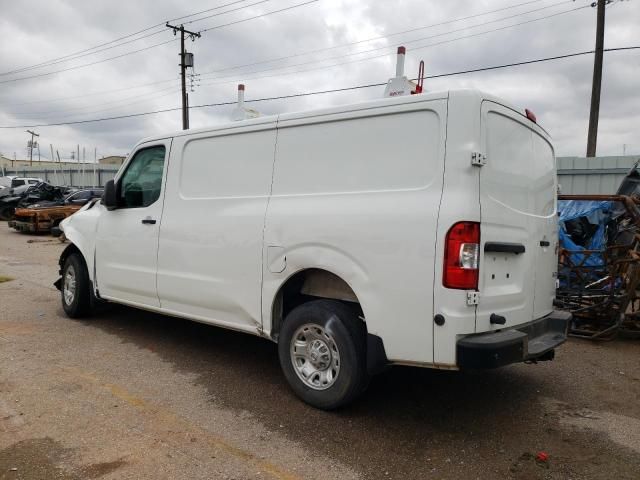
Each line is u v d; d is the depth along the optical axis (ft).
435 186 11.12
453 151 10.97
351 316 12.58
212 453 10.88
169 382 14.88
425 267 10.93
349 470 10.38
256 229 14.08
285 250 13.37
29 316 22.22
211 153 15.79
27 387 14.14
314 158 13.21
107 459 10.50
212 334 19.90
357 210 12.05
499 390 14.94
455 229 10.65
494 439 11.88
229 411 13.00
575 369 16.99
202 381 15.02
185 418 12.53
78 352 17.42
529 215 13.25
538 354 12.20
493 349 10.52
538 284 13.78
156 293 17.31
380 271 11.56
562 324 13.98
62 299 22.35
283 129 13.94
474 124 10.97
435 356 10.90
